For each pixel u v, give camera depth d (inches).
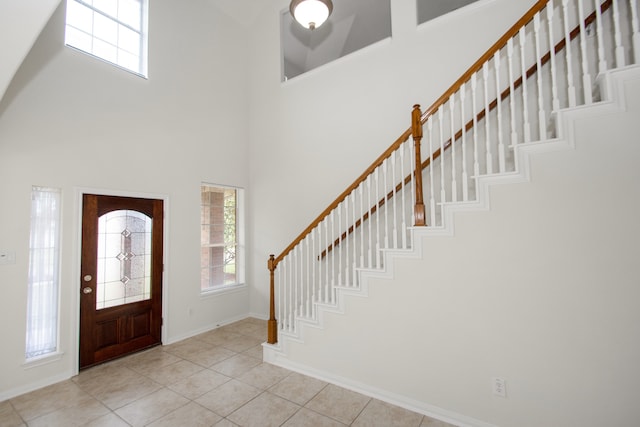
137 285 141.3
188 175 164.4
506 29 122.5
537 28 79.5
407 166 139.0
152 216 148.0
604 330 70.2
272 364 126.6
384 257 99.6
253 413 92.9
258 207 196.1
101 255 129.3
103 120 130.8
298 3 118.0
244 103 201.5
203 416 91.7
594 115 71.9
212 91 180.7
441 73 135.6
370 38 226.8
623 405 68.3
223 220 191.0
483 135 122.6
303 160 177.0
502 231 81.6
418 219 94.3
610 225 70.2
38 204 112.8
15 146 106.6
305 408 95.2
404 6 146.2
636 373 67.3
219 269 186.9
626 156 69.0
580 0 75.1
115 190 133.5
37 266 111.7
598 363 70.7
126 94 139.6
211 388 107.5
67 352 116.2
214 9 185.3
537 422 76.7
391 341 98.1
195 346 147.1
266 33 199.3
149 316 144.9
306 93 177.6
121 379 114.3
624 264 68.8
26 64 110.2
